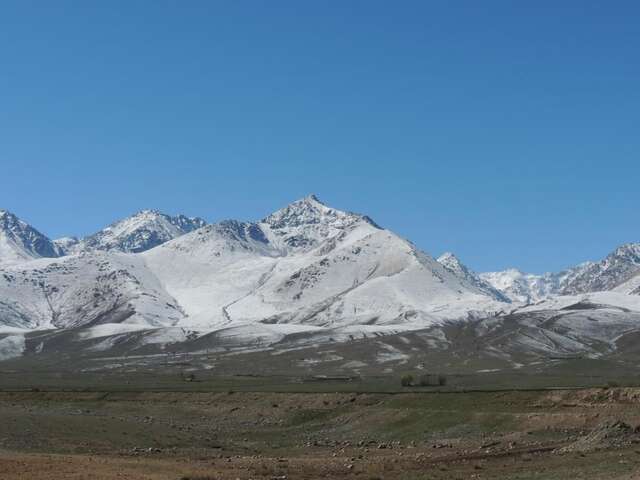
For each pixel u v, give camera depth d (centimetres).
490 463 8031
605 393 11838
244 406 14788
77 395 16612
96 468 7419
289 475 7344
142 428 11494
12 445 9456
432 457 8806
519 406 12131
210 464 8344
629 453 7800
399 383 19400
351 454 9656
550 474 6825
